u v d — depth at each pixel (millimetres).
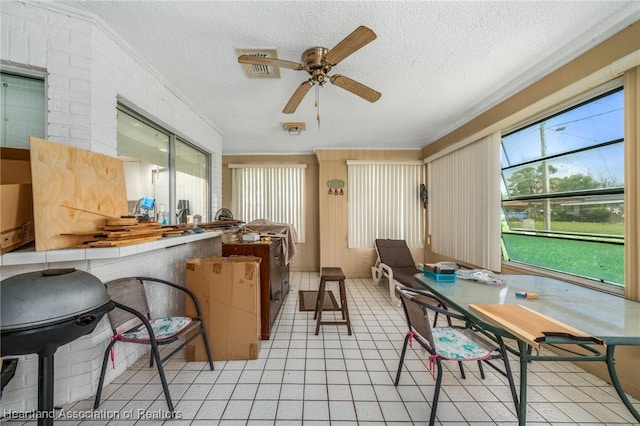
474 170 3105
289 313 2967
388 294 3750
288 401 1558
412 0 1438
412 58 1993
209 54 1931
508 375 1359
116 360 1771
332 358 2031
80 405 1490
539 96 2203
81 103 1555
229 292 1990
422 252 4660
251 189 5105
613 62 1623
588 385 1720
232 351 1992
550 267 2375
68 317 931
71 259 1303
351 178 4703
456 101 2777
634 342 1104
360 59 2006
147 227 1696
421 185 4527
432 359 1396
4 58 1406
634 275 1610
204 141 3205
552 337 1114
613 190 1912
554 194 2396
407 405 1536
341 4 1464
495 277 2043
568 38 1779
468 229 3234
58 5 1479
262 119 3318
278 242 2857
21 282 927
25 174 1405
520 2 1459
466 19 1586
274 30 1671
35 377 1434
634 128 1578
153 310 2137
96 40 1599
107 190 1624
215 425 1378
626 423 1406
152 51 1896
